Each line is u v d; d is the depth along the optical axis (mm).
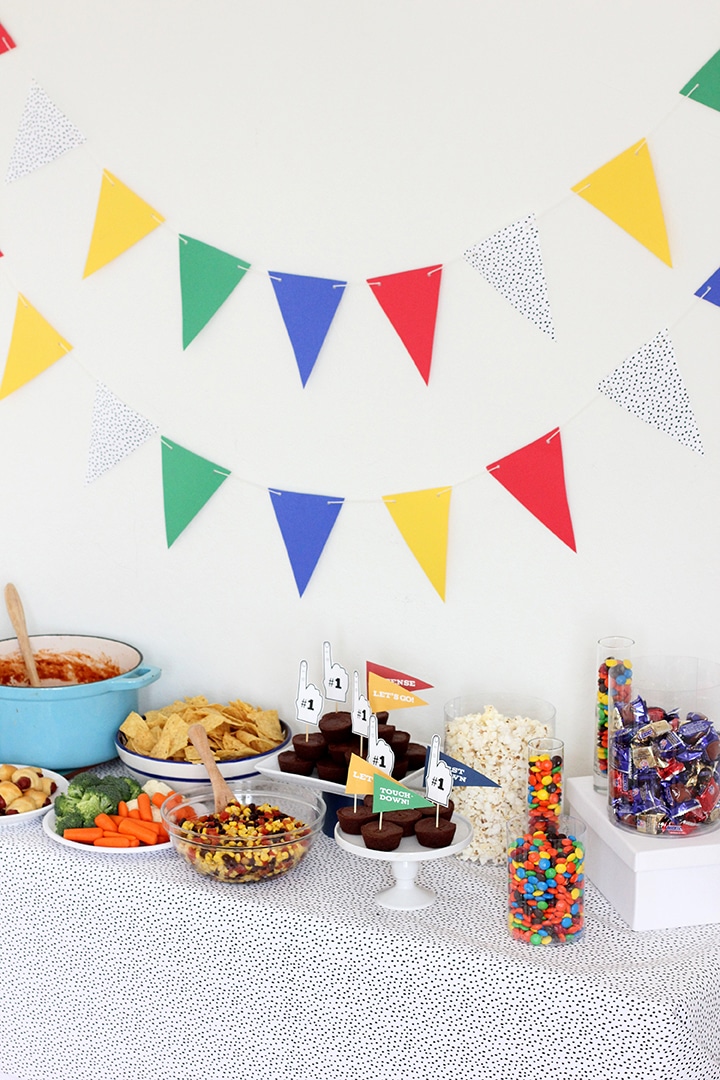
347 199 1517
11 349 1753
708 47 1319
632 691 1249
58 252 1703
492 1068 1150
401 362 1525
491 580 1533
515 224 1438
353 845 1266
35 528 1812
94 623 1807
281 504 1625
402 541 1569
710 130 1336
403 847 1270
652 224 1372
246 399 1630
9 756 1620
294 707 1686
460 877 1363
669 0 1321
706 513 1421
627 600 1472
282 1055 1256
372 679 1410
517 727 1389
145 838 1394
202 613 1724
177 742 1536
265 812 1372
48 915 1376
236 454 1651
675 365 1399
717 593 1435
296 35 1500
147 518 1730
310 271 1557
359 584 1608
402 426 1544
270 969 1245
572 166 1400
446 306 1490
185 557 1717
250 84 1539
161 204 1626
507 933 1209
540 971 1116
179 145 1599
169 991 1312
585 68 1373
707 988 1114
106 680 1595
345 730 1452
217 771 1436
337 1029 1220
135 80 1605
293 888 1306
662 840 1220
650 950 1171
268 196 1561
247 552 1672
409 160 1476
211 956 1278
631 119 1365
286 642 1673
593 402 1441
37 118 1671
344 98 1491
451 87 1437
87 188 1665
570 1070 1113
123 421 1710
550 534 1488
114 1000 1351
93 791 1445
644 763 1223
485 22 1405
